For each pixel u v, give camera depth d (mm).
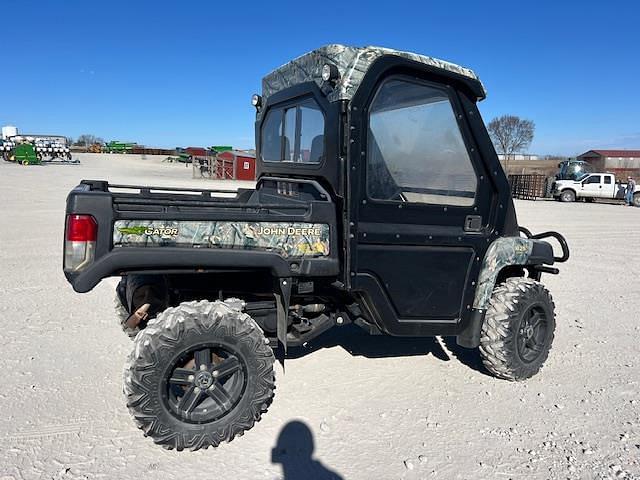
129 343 4699
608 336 5363
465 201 3768
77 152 79438
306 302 3924
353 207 3330
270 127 4367
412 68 3412
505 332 3912
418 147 3543
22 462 2879
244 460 2977
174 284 3615
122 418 3391
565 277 8359
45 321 5246
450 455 3082
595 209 24219
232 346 3064
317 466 2939
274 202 4184
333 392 3871
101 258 2824
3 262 7953
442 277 3717
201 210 3762
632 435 3346
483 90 3691
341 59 3270
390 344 4945
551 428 3418
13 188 21125
